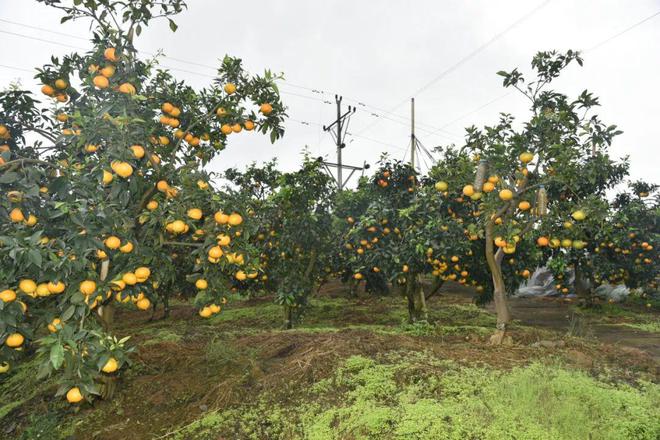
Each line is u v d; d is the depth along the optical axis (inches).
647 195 476.1
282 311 442.9
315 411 148.7
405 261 307.6
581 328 301.0
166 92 187.9
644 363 193.8
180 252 265.1
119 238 139.5
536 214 225.6
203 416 155.5
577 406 133.0
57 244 127.0
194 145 204.7
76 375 124.0
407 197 336.2
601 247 432.8
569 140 221.6
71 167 145.4
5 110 165.0
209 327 364.2
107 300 163.2
